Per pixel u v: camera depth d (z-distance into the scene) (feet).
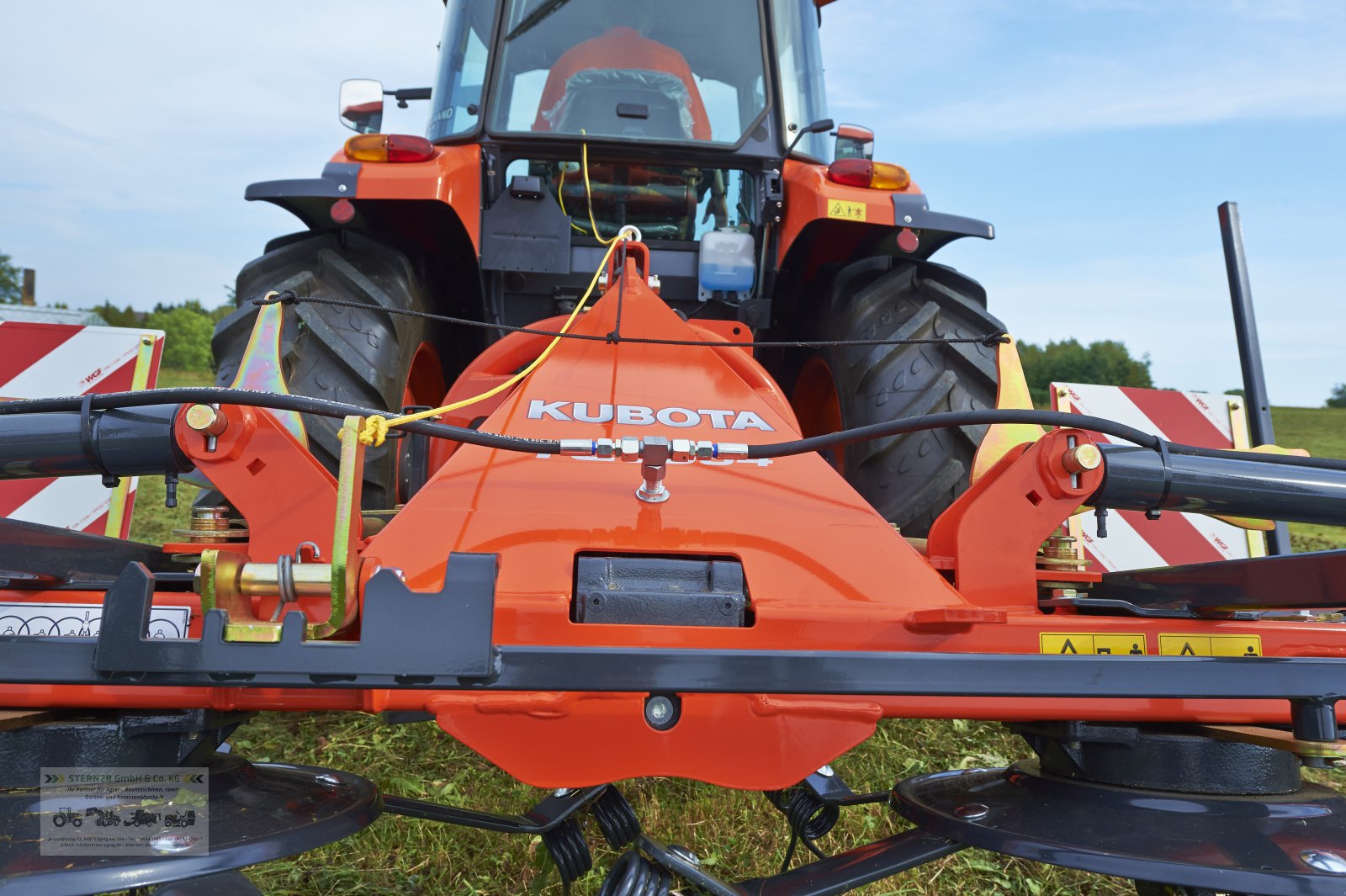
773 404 7.33
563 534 5.33
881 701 4.87
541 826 5.50
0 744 4.73
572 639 4.83
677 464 5.98
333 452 8.46
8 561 4.91
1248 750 5.07
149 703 4.81
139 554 6.14
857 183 10.00
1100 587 7.07
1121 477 5.52
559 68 11.05
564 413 6.37
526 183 9.90
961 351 9.01
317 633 4.04
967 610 4.78
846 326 9.57
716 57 11.25
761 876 7.54
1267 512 5.50
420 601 4.02
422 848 7.83
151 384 11.21
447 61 11.60
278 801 4.79
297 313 8.77
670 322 7.12
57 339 11.06
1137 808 4.83
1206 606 5.85
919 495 8.61
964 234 9.95
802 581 5.24
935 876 7.79
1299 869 4.25
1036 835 4.67
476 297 11.03
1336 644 5.46
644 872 5.02
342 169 9.27
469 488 5.64
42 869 3.96
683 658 4.35
